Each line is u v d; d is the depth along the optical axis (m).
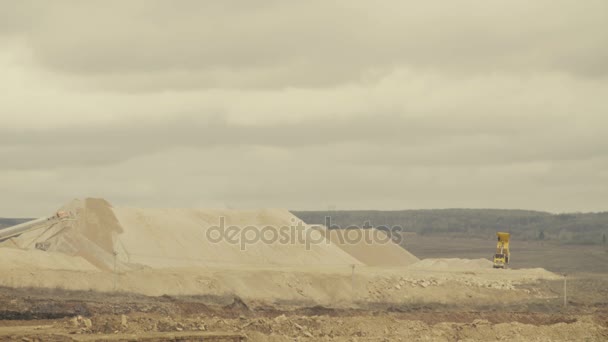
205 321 122.69
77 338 109.88
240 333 117.00
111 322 118.12
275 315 160.38
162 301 164.12
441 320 163.25
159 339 110.69
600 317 169.12
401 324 134.50
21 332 115.12
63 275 170.50
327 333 126.81
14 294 157.25
